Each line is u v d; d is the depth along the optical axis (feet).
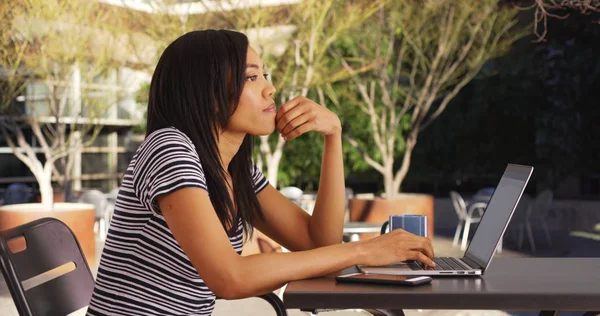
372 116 31.37
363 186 41.81
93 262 23.66
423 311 16.80
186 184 4.77
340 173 6.32
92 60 27.17
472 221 29.55
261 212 6.15
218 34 5.43
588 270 5.47
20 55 24.56
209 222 4.73
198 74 5.27
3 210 23.07
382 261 5.15
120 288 5.16
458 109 39.86
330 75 29.66
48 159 25.68
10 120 26.12
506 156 39.73
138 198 5.09
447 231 34.86
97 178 42.01
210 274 4.70
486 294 4.50
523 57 38.42
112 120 40.81
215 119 5.32
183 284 5.17
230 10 25.88
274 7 26.35
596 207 34.58
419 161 40.65
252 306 17.97
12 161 39.17
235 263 4.72
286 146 37.40
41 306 5.98
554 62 38.04
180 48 5.37
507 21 31.01
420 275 5.16
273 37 27.43
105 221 32.55
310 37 26.40
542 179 39.37
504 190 5.71
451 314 16.51
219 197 5.30
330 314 16.34
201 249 4.68
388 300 4.50
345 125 36.29
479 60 30.99
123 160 42.45
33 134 39.27
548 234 31.89
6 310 17.80
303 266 4.86
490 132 39.60
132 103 40.73
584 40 36.55
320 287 4.72
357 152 37.09
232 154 5.67
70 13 24.86
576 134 38.55
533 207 30.68
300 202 22.58
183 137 5.15
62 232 6.43
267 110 5.53
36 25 24.40
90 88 27.14
